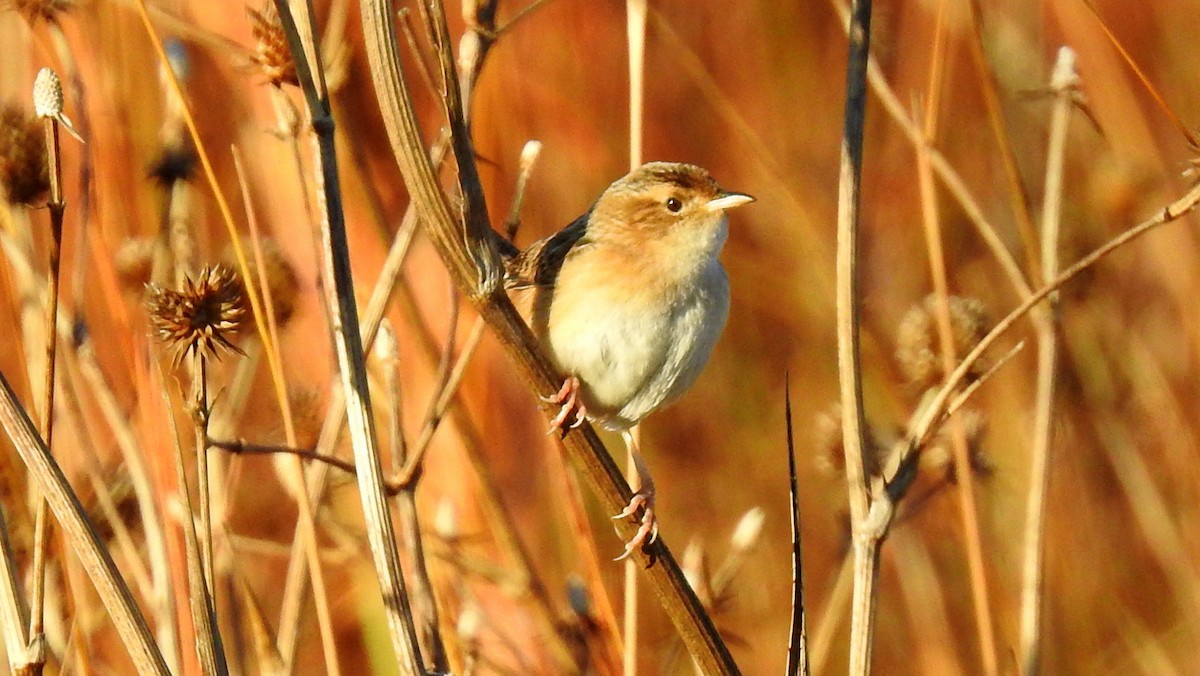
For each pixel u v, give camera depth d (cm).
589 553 921
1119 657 1201
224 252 955
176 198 974
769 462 1388
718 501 1365
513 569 966
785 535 1341
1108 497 1277
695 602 723
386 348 820
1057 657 1195
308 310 1027
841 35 1562
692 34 1564
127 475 972
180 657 848
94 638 978
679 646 1013
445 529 991
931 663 1124
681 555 1327
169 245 967
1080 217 1397
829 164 1505
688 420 1419
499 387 1169
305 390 995
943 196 1434
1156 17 1550
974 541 841
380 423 1052
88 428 928
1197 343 1277
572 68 1445
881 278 1402
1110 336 1320
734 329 1452
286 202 1018
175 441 618
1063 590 1211
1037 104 1439
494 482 966
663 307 839
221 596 934
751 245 1474
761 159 1284
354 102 1108
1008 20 1487
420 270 1109
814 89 1543
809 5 1573
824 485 1366
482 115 1199
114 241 1012
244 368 941
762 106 1538
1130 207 1361
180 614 852
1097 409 1259
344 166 1015
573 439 687
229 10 1061
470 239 616
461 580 988
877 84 862
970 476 852
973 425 979
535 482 1180
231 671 917
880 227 1442
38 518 609
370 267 1009
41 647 608
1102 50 1373
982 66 864
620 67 1476
